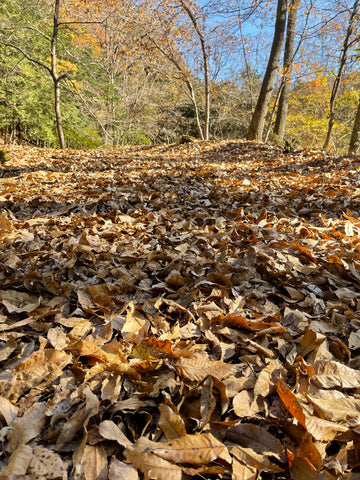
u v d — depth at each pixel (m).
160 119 21.88
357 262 1.98
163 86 22.58
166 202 3.55
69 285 1.66
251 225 2.64
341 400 1.03
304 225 2.75
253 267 1.96
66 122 18.03
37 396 1.04
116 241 2.39
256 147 8.81
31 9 14.80
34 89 16.53
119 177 4.94
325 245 2.31
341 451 0.88
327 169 5.59
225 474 0.84
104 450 0.87
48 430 0.93
